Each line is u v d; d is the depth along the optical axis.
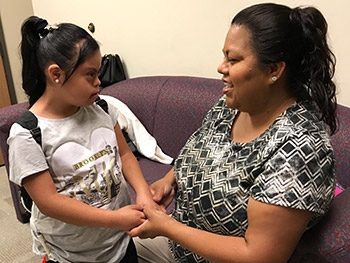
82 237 1.07
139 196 1.13
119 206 1.12
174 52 2.17
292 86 0.87
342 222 0.87
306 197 0.78
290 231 0.79
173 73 2.24
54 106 0.98
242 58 0.83
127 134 2.07
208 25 1.94
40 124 0.95
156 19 2.19
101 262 1.13
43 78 0.97
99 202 1.05
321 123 0.85
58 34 0.92
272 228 0.79
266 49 0.80
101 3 2.50
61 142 0.97
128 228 1.01
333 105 0.87
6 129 1.88
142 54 2.38
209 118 1.13
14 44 3.25
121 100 2.20
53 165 0.97
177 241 0.93
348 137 1.37
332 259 0.83
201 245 0.88
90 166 1.01
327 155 0.81
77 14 2.74
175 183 1.20
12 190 2.13
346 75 1.55
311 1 1.55
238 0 1.76
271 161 0.81
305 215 0.79
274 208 0.78
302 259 0.90
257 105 0.90
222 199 0.90
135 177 1.18
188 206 1.01
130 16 2.33
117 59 2.46
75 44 0.91
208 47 1.99
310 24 0.81
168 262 1.21
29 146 0.92
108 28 2.53
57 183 0.99
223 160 0.95
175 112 1.97
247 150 0.90
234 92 0.88
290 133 0.81
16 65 3.30
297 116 0.85
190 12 1.99
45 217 1.05
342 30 1.50
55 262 1.12
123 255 1.17
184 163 1.06
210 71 2.03
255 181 0.85
